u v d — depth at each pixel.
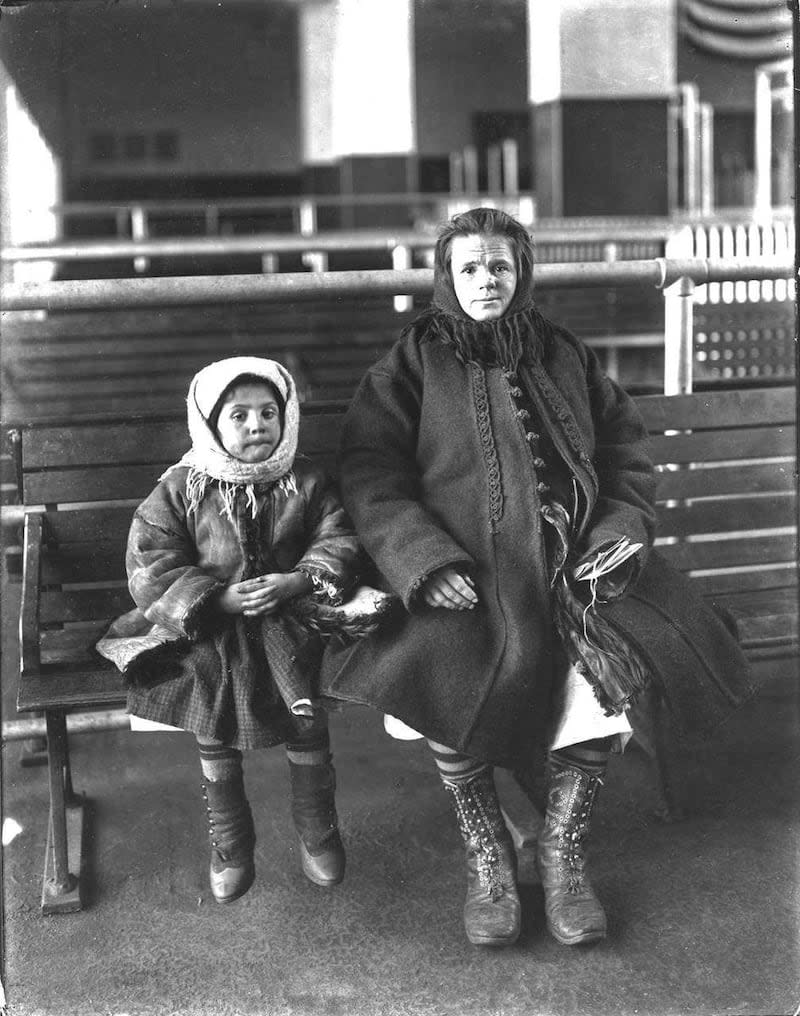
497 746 1.85
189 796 2.37
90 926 1.95
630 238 5.55
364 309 5.14
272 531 1.96
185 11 4.11
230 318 5.04
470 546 1.94
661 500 2.60
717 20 6.49
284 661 1.86
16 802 2.34
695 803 2.29
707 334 5.02
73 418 2.46
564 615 1.90
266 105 12.23
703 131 9.17
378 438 2.01
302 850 2.01
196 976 1.83
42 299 2.35
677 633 1.97
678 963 1.84
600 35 8.45
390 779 2.42
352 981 1.82
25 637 2.03
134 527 1.93
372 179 12.76
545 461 1.99
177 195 12.19
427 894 2.03
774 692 2.75
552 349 2.09
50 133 8.19
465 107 13.98
